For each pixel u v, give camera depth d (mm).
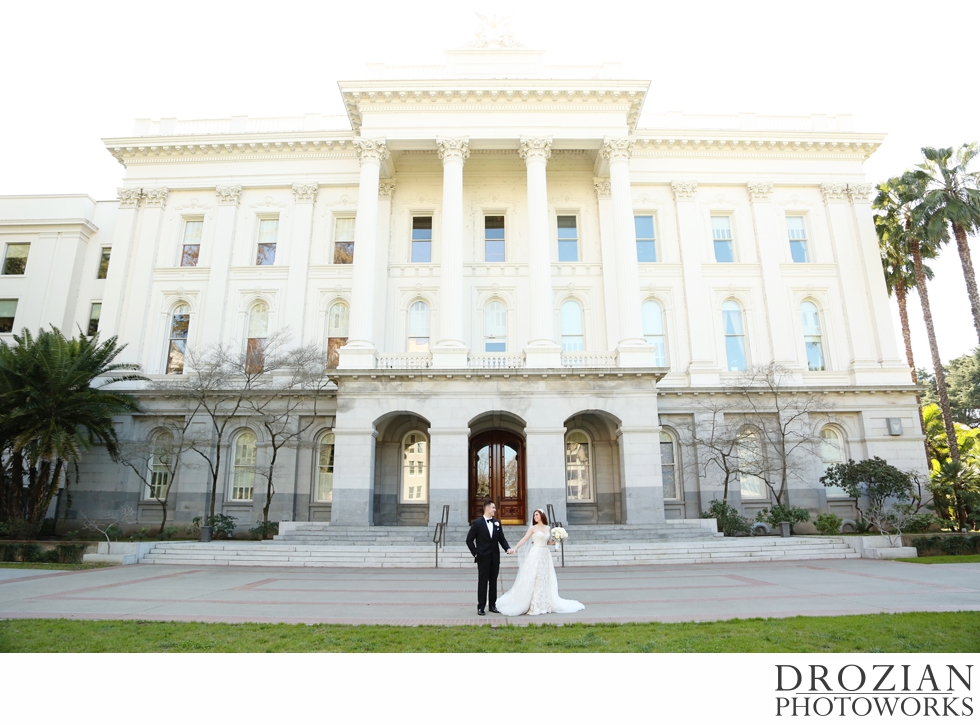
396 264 31094
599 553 19984
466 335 30109
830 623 9570
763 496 29438
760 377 29531
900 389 29922
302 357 27922
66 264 35125
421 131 29281
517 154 31531
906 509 25469
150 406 29781
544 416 25500
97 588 14375
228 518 26234
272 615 10898
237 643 8375
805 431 29312
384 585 15078
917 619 9789
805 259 32938
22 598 12820
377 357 26953
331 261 31844
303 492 28594
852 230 32812
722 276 32031
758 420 29141
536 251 27594
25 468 28016
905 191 32281
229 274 31625
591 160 32219
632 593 13398
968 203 30969
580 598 12766
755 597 12664
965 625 9320
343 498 24875
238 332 30953
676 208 32531
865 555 21016
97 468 29344
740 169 33156
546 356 26328
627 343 26703
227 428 29516
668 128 33188
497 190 32188
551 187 32406
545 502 24734
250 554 20359
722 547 20672
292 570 18594
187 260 32719
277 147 32719
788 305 31797
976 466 30328
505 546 11555
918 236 32281
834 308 32031
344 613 11148
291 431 28969
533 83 28969
